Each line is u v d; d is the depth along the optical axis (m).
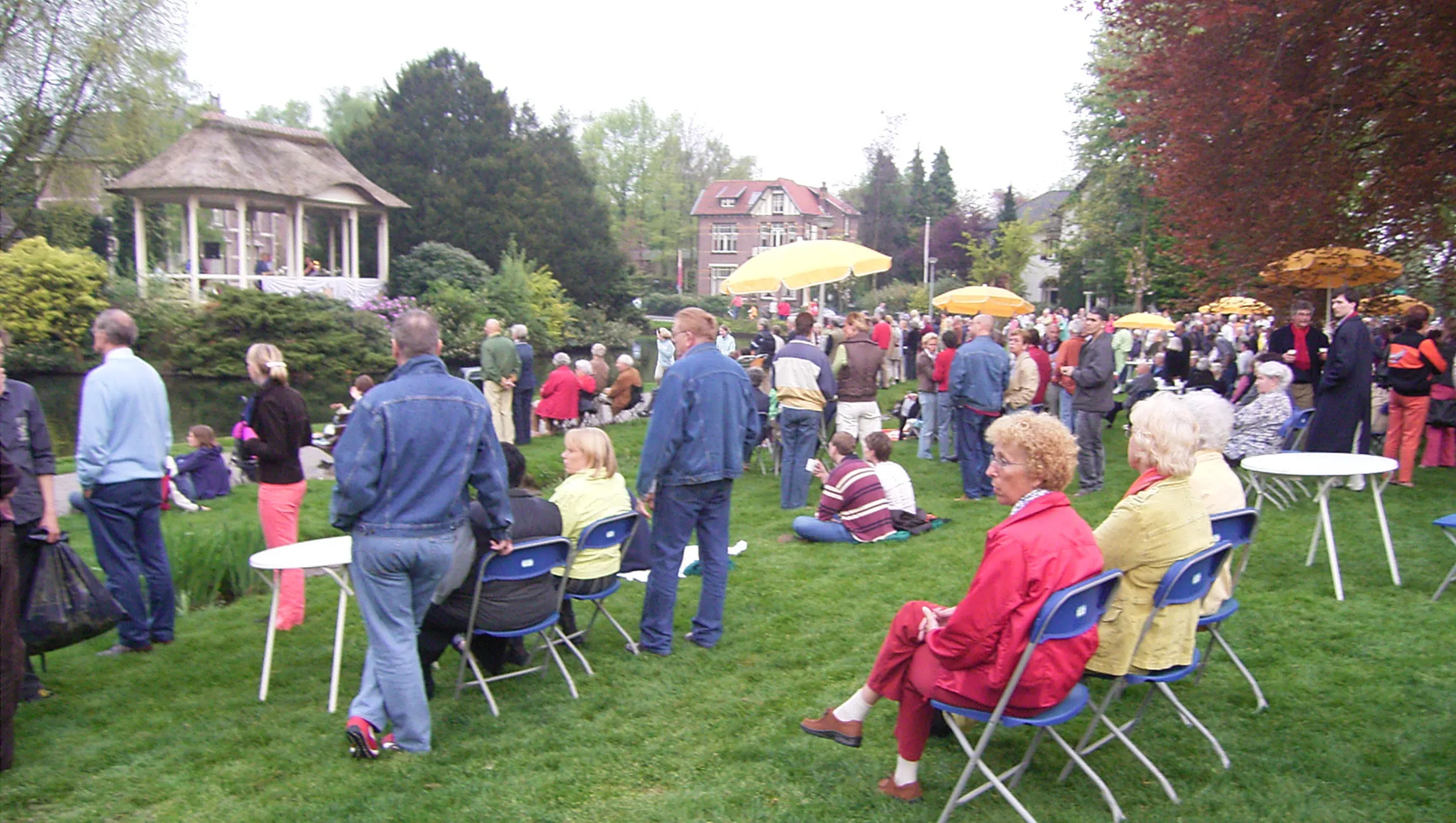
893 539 7.47
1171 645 3.47
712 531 5.22
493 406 13.17
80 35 25.91
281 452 5.58
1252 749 3.77
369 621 3.94
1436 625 5.02
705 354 5.05
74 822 3.56
